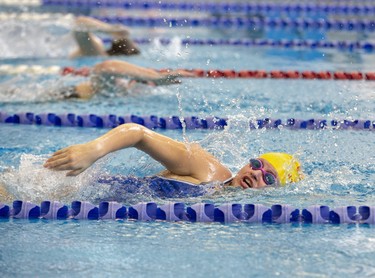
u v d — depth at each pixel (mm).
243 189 5688
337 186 5906
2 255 4355
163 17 15727
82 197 5543
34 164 5996
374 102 8953
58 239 4688
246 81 10352
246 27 15258
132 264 4215
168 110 8672
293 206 5340
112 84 9555
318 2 17188
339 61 11914
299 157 6734
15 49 12695
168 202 5414
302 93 9523
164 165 5660
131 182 5719
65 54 12523
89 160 5090
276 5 16797
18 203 5230
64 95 9453
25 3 16484
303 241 4680
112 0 16875
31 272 4070
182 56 12328
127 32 12625
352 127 7945
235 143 6965
